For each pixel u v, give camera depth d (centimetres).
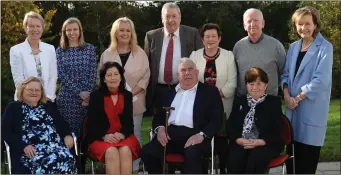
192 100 429
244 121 418
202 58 455
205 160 431
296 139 435
